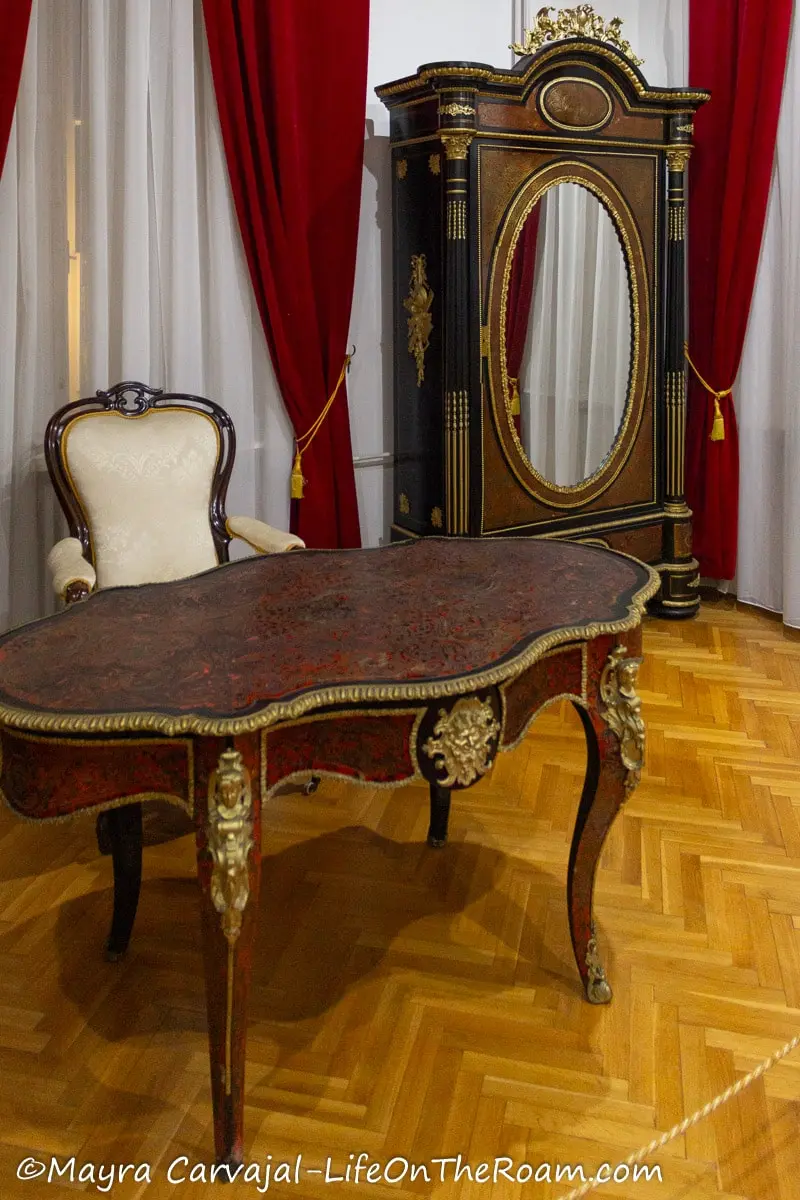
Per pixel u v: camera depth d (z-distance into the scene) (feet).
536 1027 6.56
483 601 6.59
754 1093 6.04
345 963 7.18
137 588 7.07
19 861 8.50
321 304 12.39
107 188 10.76
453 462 11.93
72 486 9.36
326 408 12.52
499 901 7.89
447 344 11.69
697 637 13.48
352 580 7.17
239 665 5.58
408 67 12.94
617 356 13.07
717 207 13.69
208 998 5.33
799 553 13.26
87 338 10.86
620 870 8.27
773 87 12.73
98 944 7.43
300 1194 5.41
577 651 6.29
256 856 5.24
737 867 8.29
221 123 11.23
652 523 13.75
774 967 7.12
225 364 11.83
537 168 11.88
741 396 13.99
